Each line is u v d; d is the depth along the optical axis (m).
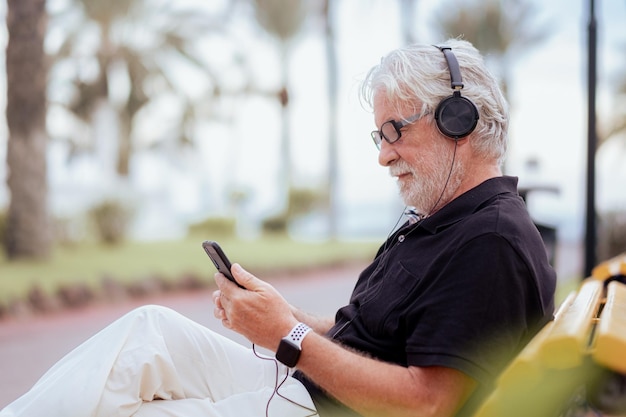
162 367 2.83
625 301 2.96
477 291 2.54
